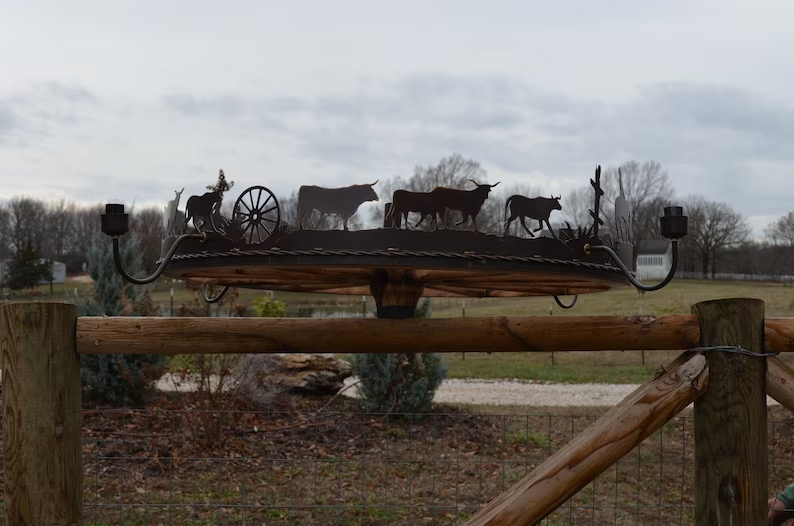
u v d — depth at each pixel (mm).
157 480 6098
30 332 2363
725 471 2473
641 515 5570
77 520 2422
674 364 2506
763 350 2500
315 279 2928
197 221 2270
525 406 10938
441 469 6730
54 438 2367
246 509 5445
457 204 2131
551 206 2275
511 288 3277
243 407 8422
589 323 2521
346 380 11820
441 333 2529
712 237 53000
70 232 67125
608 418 2430
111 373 8969
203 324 2480
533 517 2324
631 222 2594
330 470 6574
